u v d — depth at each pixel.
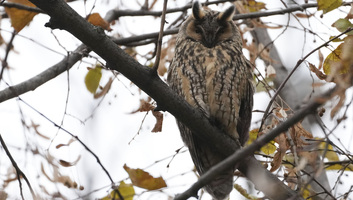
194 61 10.44
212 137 8.60
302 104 8.16
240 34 11.70
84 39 7.37
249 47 11.77
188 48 10.77
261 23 11.95
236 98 10.28
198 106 10.09
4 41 10.78
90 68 10.55
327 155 9.34
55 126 8.08
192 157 10.35
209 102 10.14
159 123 9.13
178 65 10.61
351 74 5.94
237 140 10.20
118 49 7.48
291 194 8.05
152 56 11.70
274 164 7.96
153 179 7.54
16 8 8.66
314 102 5.79
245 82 10.57
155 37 11.48
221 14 11.36
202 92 10.16
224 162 5.81
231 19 11.45
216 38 11.10
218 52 10.56
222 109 10.12
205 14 11.50
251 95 10.65
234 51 10.74
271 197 8.17
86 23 7.34
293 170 7.91
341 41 7.87
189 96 10.22
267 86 10.18
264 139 5.75
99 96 10.74
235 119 10.20
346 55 6.62
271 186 8.12
